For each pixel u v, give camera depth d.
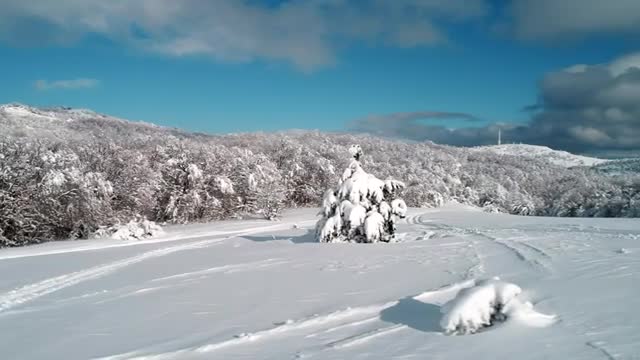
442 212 60.09
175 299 10.28
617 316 6.01
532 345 5.32
